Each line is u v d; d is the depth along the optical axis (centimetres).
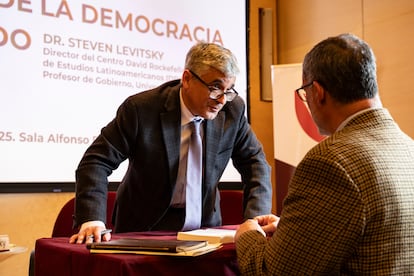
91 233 148
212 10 366
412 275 110
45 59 297
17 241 296
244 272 120
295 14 405
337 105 119
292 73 354
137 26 332
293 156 350
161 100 183
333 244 105
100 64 316
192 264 125
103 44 318
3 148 282
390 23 329
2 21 285
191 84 172
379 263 106
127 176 190
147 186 183
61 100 301
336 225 105
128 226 188
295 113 351
